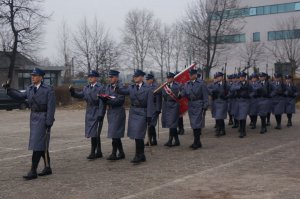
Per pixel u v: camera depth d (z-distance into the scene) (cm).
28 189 789
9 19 4497
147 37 6300
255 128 1698
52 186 809
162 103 1270
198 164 985
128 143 1342
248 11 6247
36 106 872
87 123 1064
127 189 773
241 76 1457
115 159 1057
